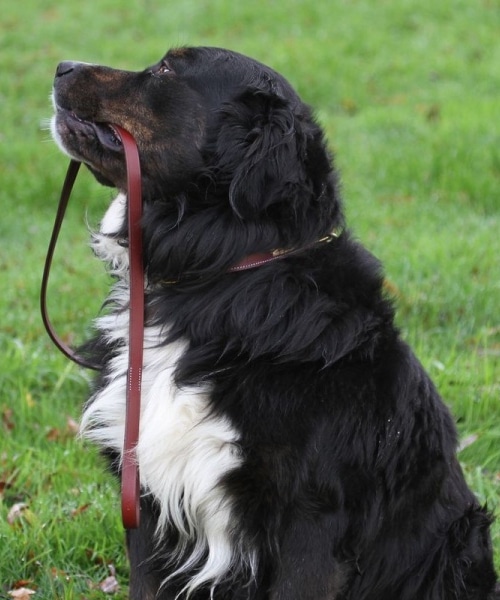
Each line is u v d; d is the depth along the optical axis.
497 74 23.64
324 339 5.39
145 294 5.85
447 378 8.80
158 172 5.83
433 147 17.59
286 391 5.28
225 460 5.35
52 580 6.36
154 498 5.72
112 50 26.12
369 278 5.79
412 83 23.67
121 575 6.77
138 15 29.55
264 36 27.48
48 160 17.98
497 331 10.27
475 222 14.09
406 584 5.83
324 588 5.39
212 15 29.33
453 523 5.96
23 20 29.30
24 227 15.25
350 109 22.41
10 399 9.05
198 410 5.40
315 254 5.69
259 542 5.46
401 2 29.77
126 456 5.41
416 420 5.71
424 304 10.83
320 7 29.73
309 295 5.50
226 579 5.70
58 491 7.49
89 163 6.20
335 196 5.91
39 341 10.30
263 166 5.55
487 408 8.62
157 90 5.91
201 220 5.66
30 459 7.93
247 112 5.73
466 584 5.91
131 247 5.57
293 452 5.25
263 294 5.48
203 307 5.54
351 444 5.36
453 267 11.71
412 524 5.78
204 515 5.54
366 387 5.44
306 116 5.95
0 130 20.50
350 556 5.51
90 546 6.91
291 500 5.29
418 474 5.73
